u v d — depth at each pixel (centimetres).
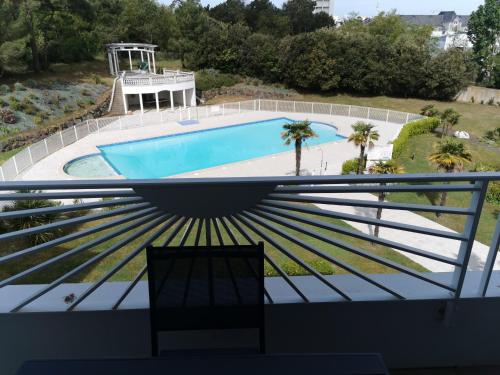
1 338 224
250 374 179
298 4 5144
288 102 2853
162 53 4059
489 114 2834
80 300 216
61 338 226
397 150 1898
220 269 184
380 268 882
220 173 1709
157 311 188
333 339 238
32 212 173
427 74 3123
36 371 179
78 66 3238
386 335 238
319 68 3216
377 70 3180
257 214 189
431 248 1034
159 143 2152
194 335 226
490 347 242
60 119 2248
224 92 3300
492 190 1421
